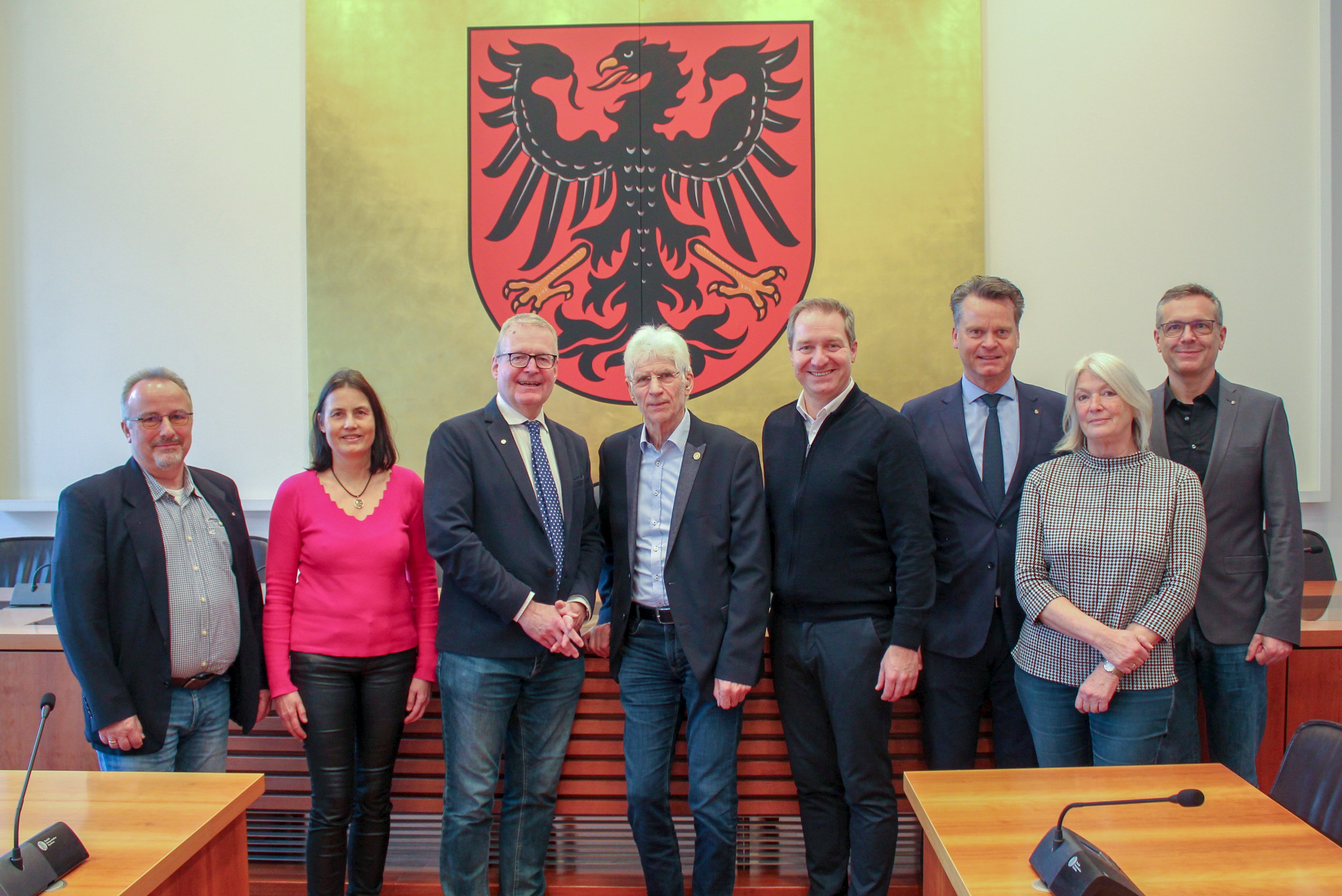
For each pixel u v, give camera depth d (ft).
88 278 13.00
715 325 12.58
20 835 4.46
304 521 6.83
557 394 12.66
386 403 12.66
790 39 12.44
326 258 12.60
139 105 12.91
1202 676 7.32
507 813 6.91
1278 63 12.32
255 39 12.81
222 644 6.51
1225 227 12.42
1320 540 10.47
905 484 6.54
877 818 6.58
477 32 12.56
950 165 12.36
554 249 12.60
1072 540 6.17
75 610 5.98
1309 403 12.44
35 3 12.91
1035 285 12.55
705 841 6.66
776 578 6.89
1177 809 4.63
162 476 6.43
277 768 7.93
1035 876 3.94
